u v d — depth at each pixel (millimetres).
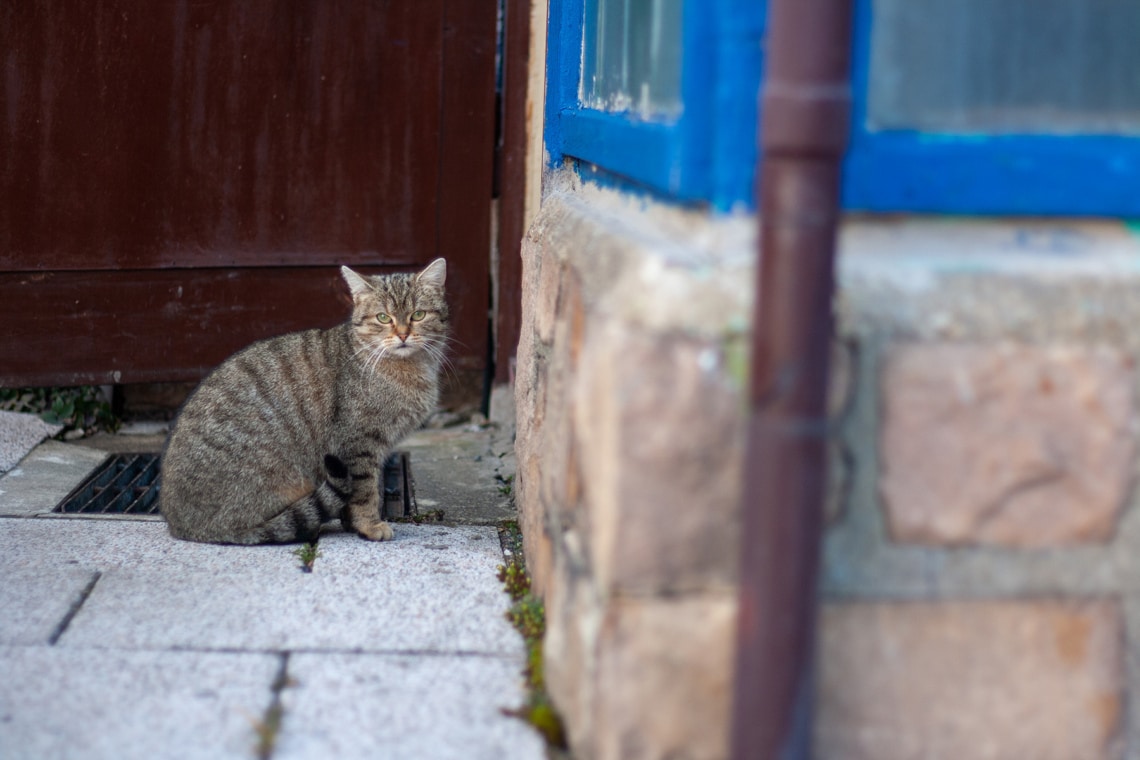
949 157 2180
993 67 2260
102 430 5383
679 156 2178
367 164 5320
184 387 5723
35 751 2391
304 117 5215
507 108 5340
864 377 2135
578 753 2348
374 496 4039
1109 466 2189
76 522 3949
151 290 5230
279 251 5316
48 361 5191
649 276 2090
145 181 5133
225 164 5188
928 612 2195
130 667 2766
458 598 3275
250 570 3477
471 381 5754
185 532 3783
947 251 2221
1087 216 2242
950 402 2146
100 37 4961
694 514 2070
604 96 3260
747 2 2074
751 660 1944
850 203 2172
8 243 5051
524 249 3895
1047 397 2164
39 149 5004
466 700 2662
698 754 2137
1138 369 2182
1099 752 2254
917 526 2170
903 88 2242
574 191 3510
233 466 3867
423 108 5320
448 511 4344
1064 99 2283
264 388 4023
